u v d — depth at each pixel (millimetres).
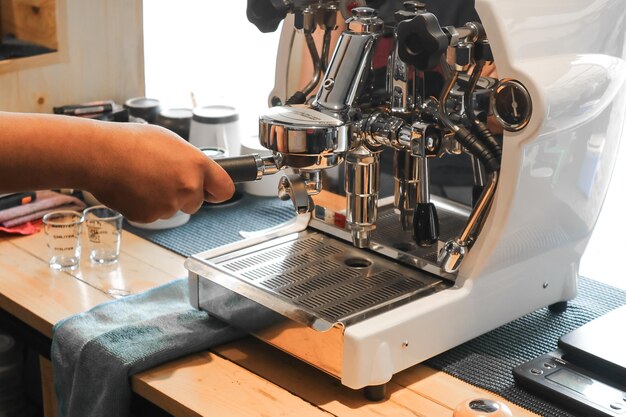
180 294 1383
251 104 2162
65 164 903
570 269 1357
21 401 1617
